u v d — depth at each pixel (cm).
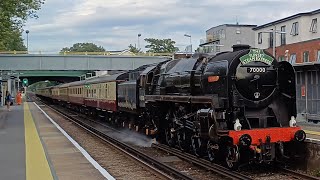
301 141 1202
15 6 2850
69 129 2417
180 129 1518
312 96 2066
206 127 1249
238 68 1219
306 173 1185
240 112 1210
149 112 1894
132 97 2156
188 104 1441
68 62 4928
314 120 2052
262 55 1248
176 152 1533
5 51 4819
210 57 1373
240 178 1068
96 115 3447
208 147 1297
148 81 1927
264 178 1134
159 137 1809
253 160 1187
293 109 1243
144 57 5016
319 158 1155
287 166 1269
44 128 2375
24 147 1580
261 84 1234
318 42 4309
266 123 1228
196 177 1147
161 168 1245
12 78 5928
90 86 3453
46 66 4897
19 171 1130
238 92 1212
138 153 1488
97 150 1620
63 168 1202
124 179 1102
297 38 4803
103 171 1157
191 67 1441
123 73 2609
